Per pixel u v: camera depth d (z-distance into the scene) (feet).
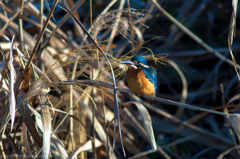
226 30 51.52
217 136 33.53
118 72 20.15
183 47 50.19
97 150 24.77
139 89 22.98
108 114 30.89
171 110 43.98
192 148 37.73
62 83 17.30
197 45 50.37
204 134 33.60
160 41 51.24
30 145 21.16
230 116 16.42
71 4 29.58
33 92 16.56
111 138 33.83
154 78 23.82
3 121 18.04
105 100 32.37
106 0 51.47
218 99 44.09
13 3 39.73
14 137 19.98
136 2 48.73
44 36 33.96
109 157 20.58
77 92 27.12
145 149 36.40
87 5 50.93
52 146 18.30
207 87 44.91
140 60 23.03
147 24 50.29
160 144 35.88
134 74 22.63
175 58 47.93
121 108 19.03
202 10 52.75
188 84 46.42
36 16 25.50
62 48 32.40
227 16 52.85
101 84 17.01
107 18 19.66
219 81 45.44
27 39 28.25
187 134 34.35
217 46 49.47
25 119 17.26
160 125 36.17
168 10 53.67
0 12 29.73
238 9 49.78
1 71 20.02
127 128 33.94
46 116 16.83
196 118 31.71
